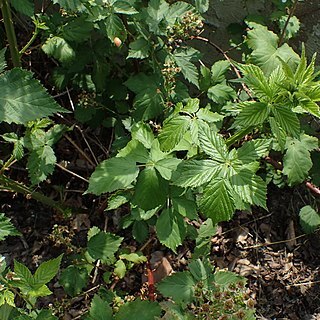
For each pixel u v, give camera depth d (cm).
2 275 68
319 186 104
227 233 105
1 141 99
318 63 105
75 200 104
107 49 95
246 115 65
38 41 110
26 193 91
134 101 90
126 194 80
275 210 108
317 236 105
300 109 70
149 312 74
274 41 95
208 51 109
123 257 90
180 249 101
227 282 77
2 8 78
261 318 97
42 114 63
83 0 77
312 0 97
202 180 66
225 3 102
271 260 103
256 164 70
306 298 100
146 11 88
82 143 108
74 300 94
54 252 100
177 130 74
